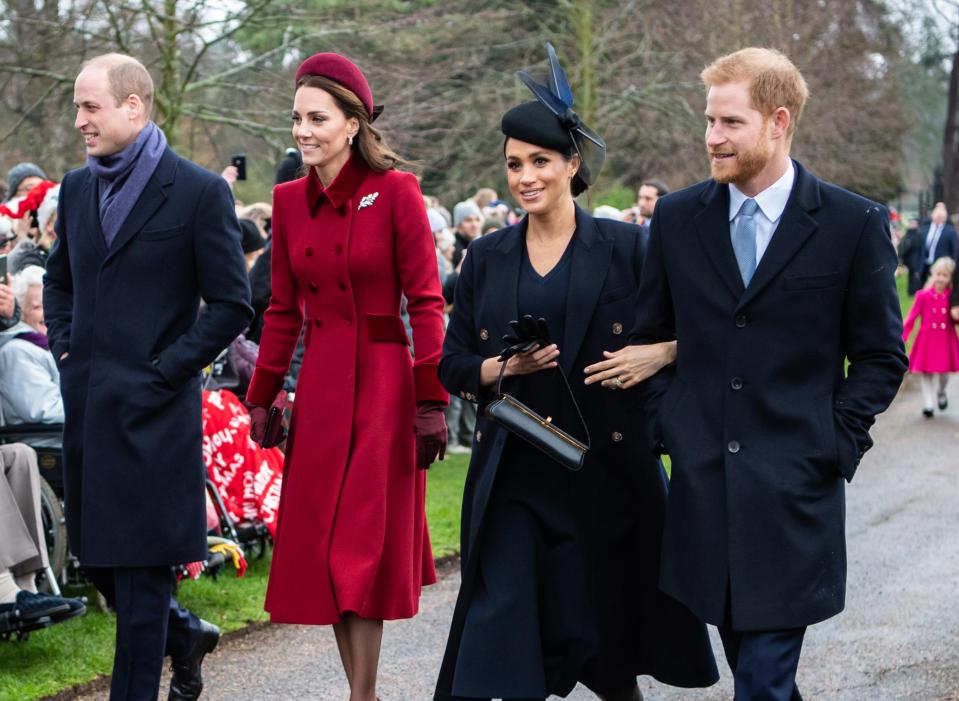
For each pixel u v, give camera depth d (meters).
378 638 4.20
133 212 4.18
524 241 3.97
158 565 4.16
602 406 3.89
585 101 20.41
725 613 3.45
